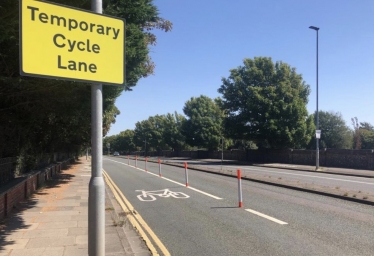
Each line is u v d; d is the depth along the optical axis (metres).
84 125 18.61
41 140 17.34
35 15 3.55
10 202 9.36
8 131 11.77
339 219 8.89
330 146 54.75
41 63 3.58
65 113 12.41
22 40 3.49
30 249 6.14
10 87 8.80
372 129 64.94
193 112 62.66
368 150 27.86
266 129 39.47
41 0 3.58
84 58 3.82
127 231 7.88
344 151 30.42
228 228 8.12
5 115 11.34
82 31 3.81
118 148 130.62
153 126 97.44
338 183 17.64
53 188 15.27
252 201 11.86
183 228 8.23
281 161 39.81
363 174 22.95
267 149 42.44
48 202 11.29
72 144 31.86
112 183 19.22
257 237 7.30
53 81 8.58
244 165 37.41
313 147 53.81
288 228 8.02
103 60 3.94
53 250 6.09
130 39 12.21
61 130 19.19
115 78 4.01
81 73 3.80
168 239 7.28
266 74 42.62
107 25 3.97
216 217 9.37
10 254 5.85
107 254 5.98
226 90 43.88
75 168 31.67
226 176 22.33
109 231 7.61
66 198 12.22
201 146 62.25
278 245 6.71
